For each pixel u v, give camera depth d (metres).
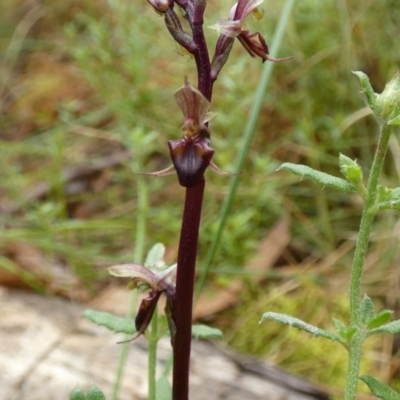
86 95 0.52
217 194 0.39
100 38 0.42
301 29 0.43
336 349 0.31
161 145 0.42
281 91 0.42
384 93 0.17
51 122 0.51
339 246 0.38
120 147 0.46
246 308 0.34
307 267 0.36
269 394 0.27
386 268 0.36
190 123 0.16
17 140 0.50
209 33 0.42
